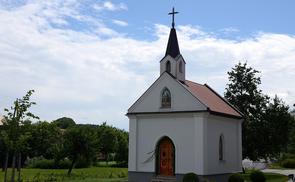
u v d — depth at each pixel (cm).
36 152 6250
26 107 2897
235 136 3600
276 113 4809
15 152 2930
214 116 3130
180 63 3338
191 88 3322
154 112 3159
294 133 6106
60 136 5125
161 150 3164
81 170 5572
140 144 3228
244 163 6781
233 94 4975
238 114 3666
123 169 5909
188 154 2983
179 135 3045
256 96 4897
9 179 3700
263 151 4775
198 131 2942
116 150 7750
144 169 3177
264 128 4716
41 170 5512
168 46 3344
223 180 3238
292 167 6994
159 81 3194
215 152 3136
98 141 4831
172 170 3080
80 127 4706
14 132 2852
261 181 3259
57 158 4706
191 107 3011
